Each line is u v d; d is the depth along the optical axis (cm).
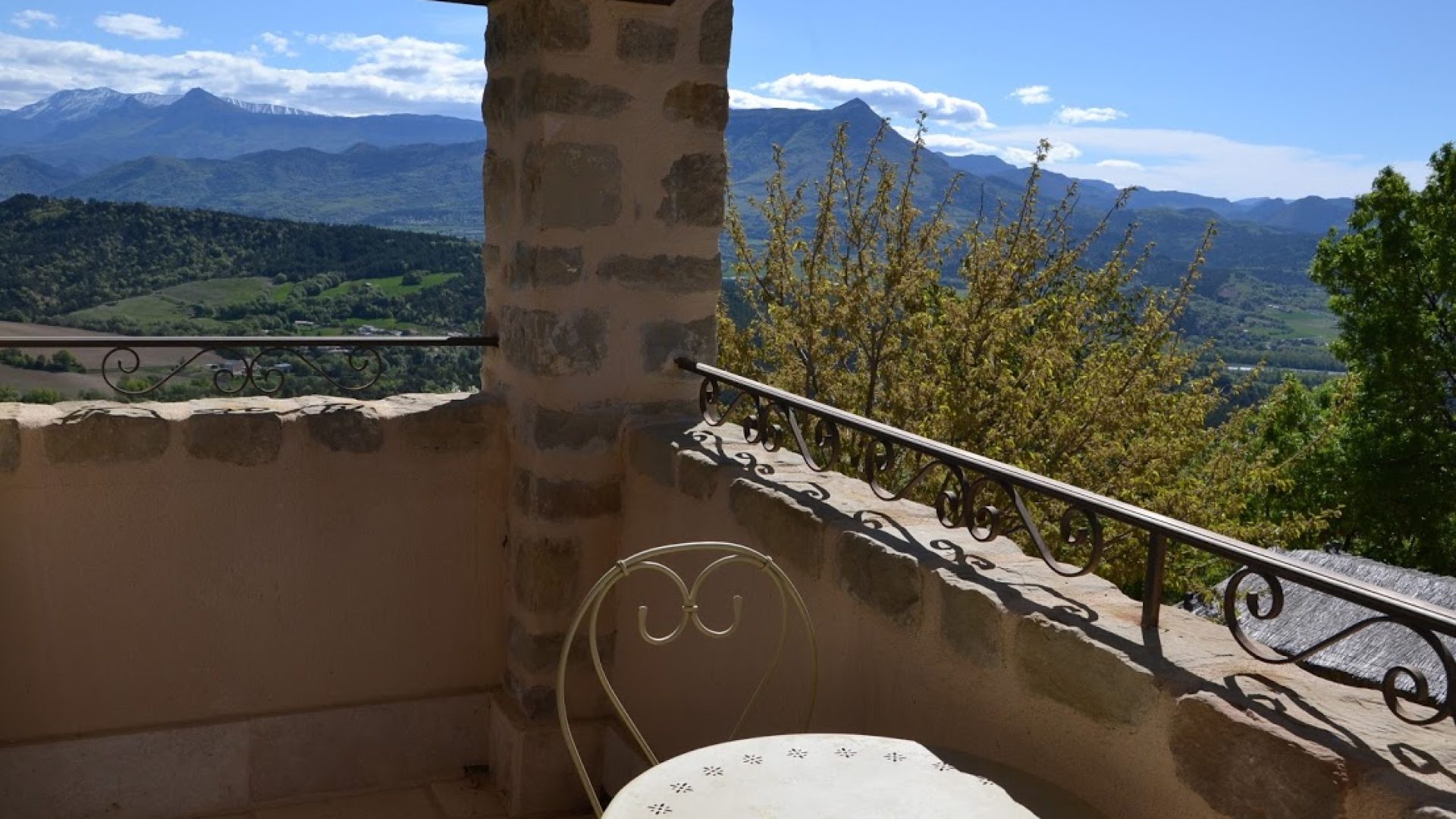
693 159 320
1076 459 731
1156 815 154
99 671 300
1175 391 787
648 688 313
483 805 332
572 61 300
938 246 816
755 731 257
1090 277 815
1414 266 1619
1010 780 167
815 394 821
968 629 188
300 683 324
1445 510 1605
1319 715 141
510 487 336
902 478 690
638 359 323
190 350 299
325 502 318
